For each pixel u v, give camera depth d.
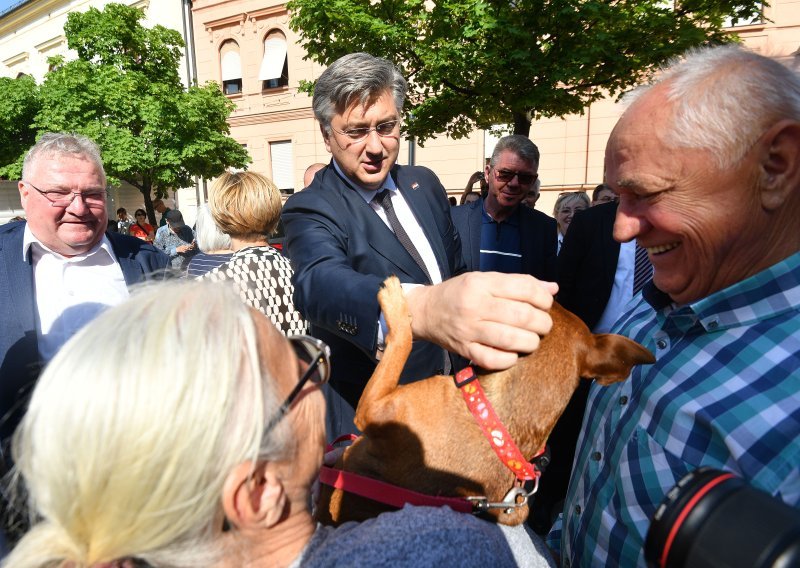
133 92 13.86
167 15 19.02
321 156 16.73
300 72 16.36
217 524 0.84
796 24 9.39
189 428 0.75
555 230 3.88
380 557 0.84
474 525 0.94
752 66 0.99
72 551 0.81
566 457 3.32
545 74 5.24
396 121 2.02
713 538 0.67
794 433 0.92
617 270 3.16
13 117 15.78
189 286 0.91
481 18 5.12
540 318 1.01
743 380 1.03
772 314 1.07
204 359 0.79
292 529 0.95
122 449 0.73
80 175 2.18
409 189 2.30
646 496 1.17
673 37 5.39
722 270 1.10
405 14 5.95
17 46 26.22
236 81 17.89
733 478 0.74
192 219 19.97
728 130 0.97
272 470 0.89
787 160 0.98
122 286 2.48
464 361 2.24
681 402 1.11
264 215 2.60
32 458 0.79
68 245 2.28
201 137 14.42
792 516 0.65
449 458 1.15
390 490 1.11
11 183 19.59
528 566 1.10
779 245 1.06
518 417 1.17
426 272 2.07
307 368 1.02
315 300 1.54
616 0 5.51
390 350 1.23
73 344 0.82
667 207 1.06
